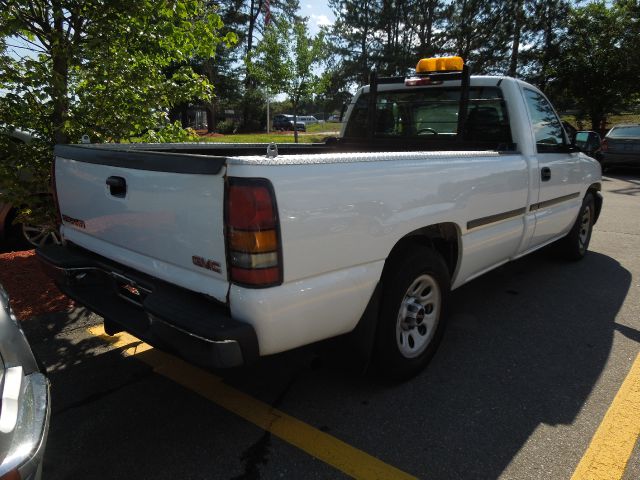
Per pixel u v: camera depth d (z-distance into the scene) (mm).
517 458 2469
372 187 2498
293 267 2182
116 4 4352
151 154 2373
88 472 2348
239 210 2041
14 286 4508
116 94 4715
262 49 19781
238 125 41406
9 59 4332
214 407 2893
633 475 2363
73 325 3953
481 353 3572
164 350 2385
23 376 2029
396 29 38938
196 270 2309
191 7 4938
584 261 5969
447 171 3027
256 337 2150
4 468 1646
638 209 9398
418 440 2600
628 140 14562
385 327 2836
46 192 4875
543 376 3258
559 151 4668
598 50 22094
